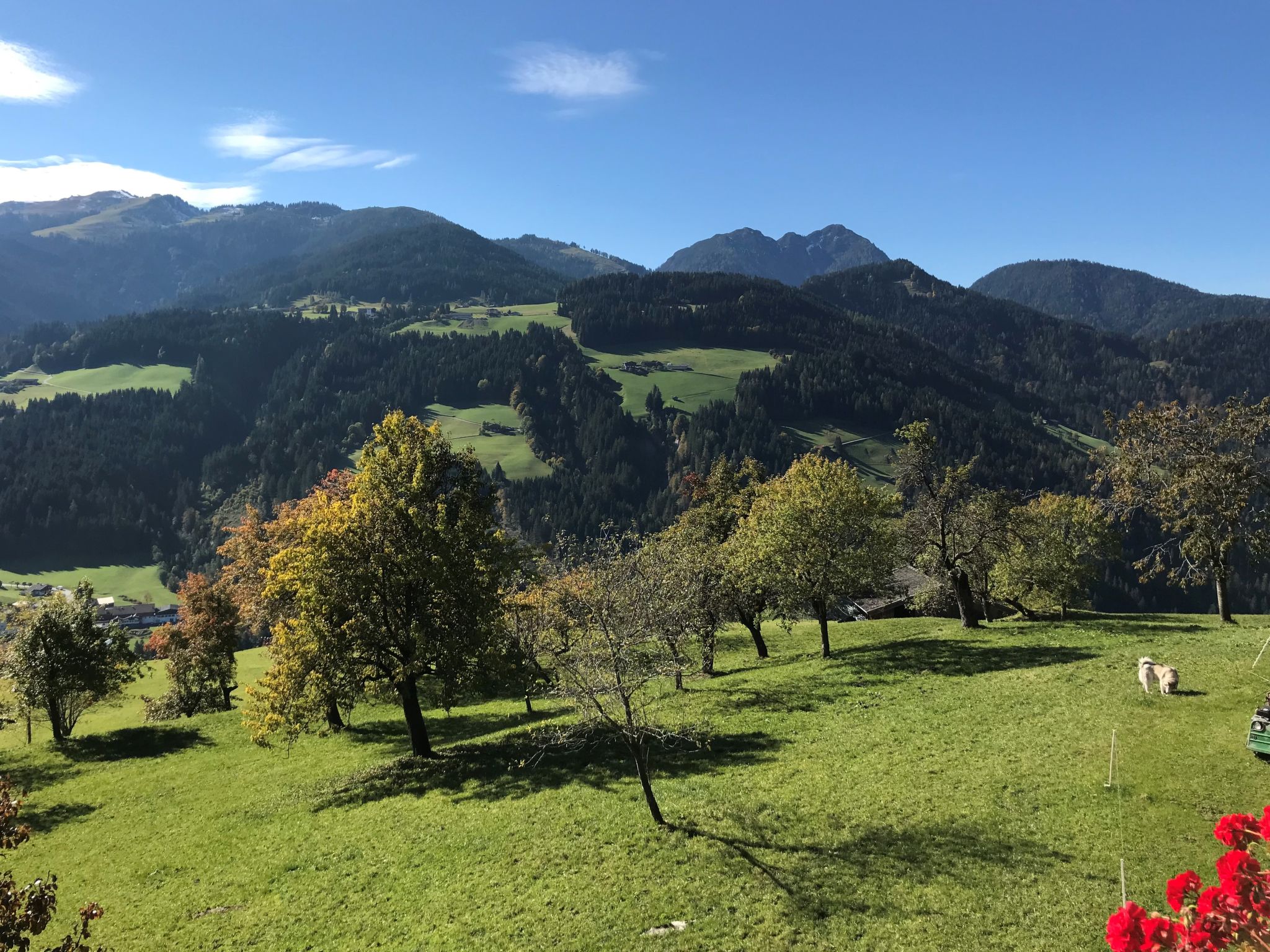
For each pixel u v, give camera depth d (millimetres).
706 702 36000
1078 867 16062
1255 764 18891
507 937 17203
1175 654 31094
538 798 25766
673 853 19922
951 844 18047
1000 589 58125
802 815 21047
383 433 34750
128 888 23422
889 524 46375
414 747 34438
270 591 33531
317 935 18703
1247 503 36531
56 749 43406
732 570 45250
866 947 14773
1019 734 24469
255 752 40875
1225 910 6605
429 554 31984
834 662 41125
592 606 22547
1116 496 40469
